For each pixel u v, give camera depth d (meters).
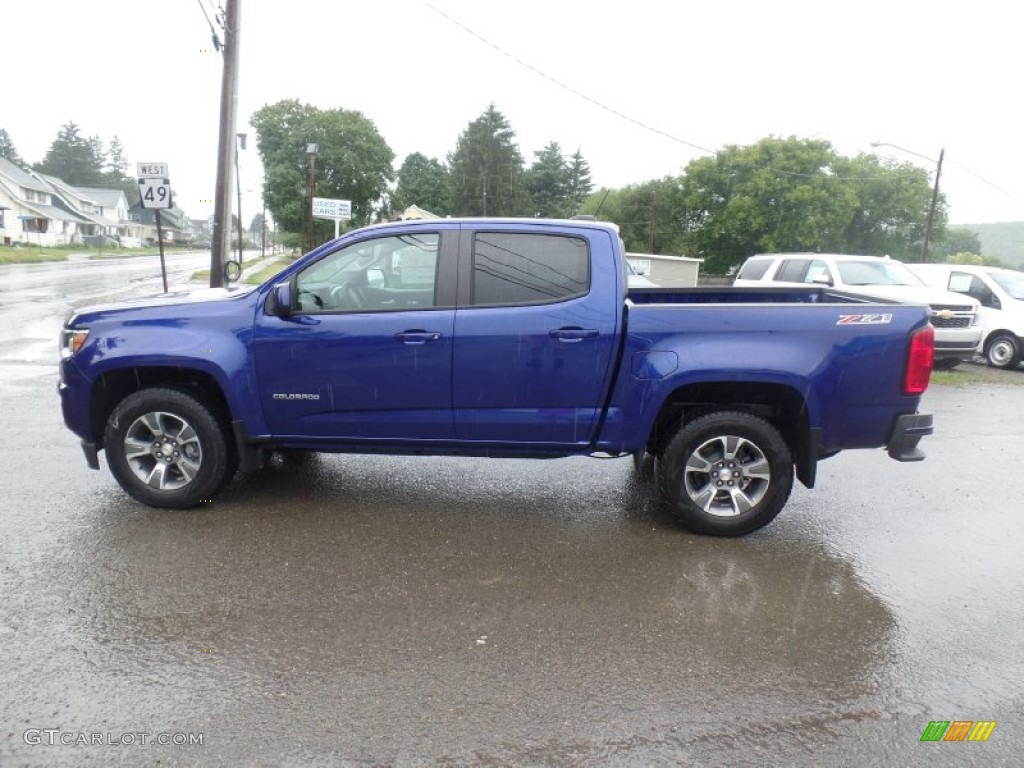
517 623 3.56
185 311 4.71
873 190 50.62
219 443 4.76
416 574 4.05
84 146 116.44
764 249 49.44
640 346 4.43
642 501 5.34
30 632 3.34
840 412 4.40
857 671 3.24
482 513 5.01
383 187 65.69
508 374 4.52
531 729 2.78
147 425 4.76
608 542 4.57
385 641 3.37
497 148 75.44
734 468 4.60
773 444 4.48
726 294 6.02
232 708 2.86
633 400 4.48
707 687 3.08
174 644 3.29
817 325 4.34
